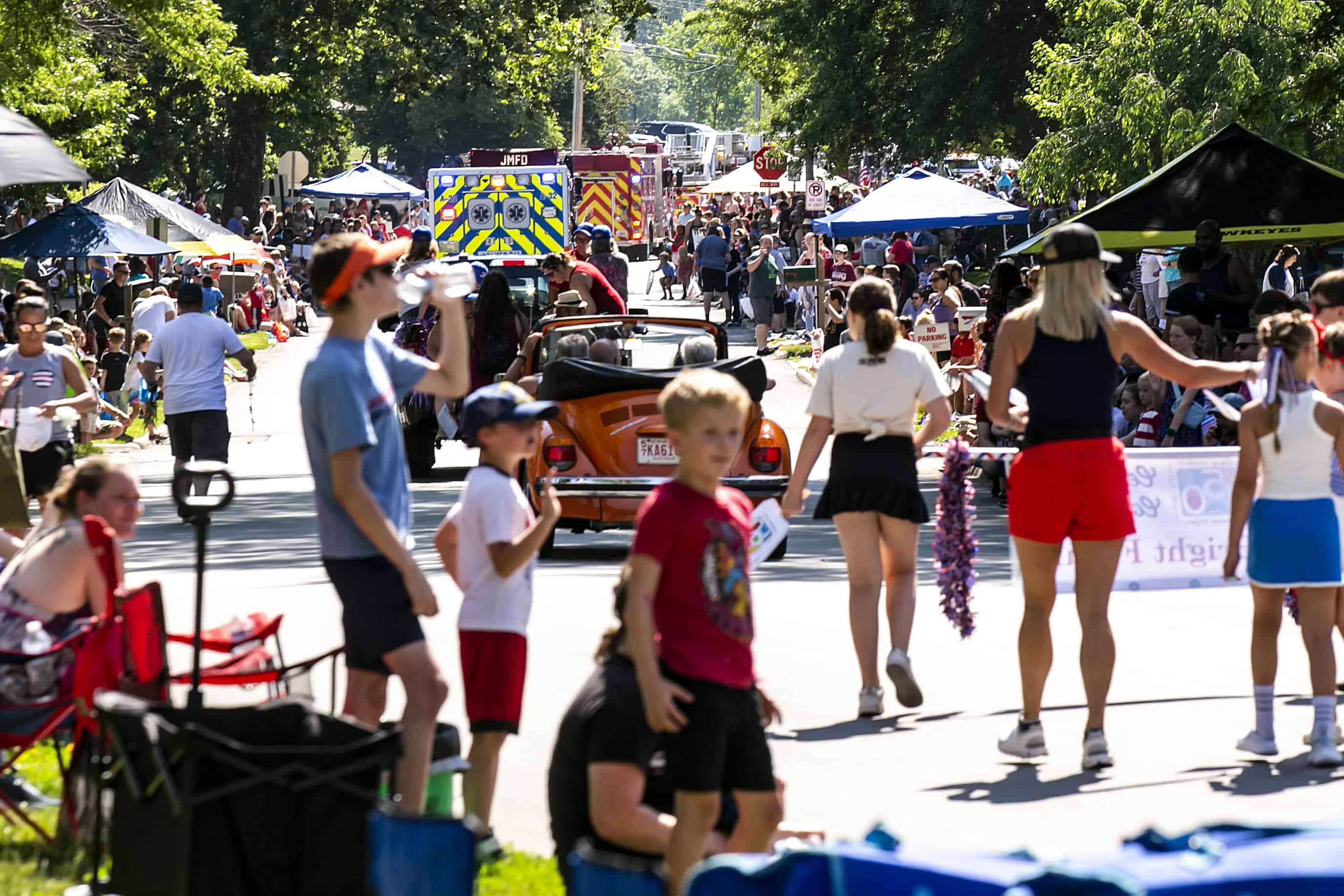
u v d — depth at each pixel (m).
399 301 14.98
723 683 12.69
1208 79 80.88
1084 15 89.25
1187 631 27.59
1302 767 19.14
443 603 30.81
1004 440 46.41
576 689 23.39
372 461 14.71
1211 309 43.50
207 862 12.50
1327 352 21.45
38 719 16.20
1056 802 17.89
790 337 101.81
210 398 41.38
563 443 36.50
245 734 13.30
